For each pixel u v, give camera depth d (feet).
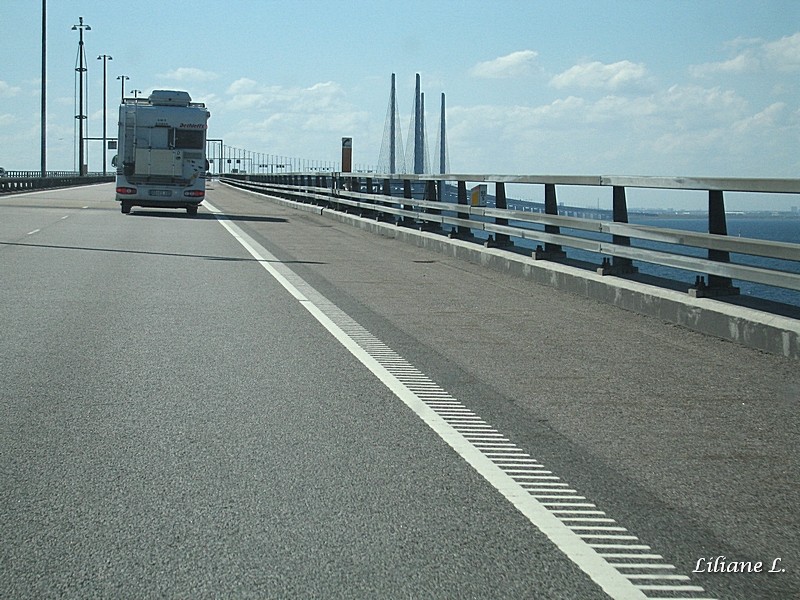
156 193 114.11
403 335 34.27
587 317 38.88
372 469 18.76
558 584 13.56
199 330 34.65
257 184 210.18
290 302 42.27
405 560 14.32
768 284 31.71
